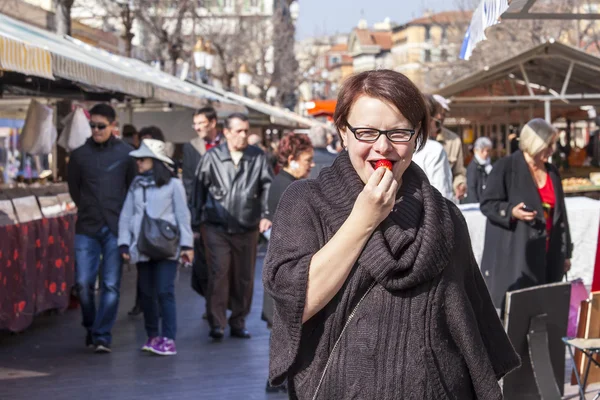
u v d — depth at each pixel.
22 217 8.52
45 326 9.12
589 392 5.88
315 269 2.37
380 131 2.44
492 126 20.77
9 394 6.31
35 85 10.73
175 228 7.57
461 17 46.41
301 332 2.43
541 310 5.50
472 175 11.75
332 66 147.75
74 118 11.53
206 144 10.20
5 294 8.10
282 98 54.53
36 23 24.67
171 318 7.73
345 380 2.43
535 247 6.01
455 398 2.47
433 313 2.45
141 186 7.54
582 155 23.11
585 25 29.86
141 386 6.58
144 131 11.14
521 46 33.41
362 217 2.34
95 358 7.57
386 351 2.42
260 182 8.35
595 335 5.34
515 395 5.45
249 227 8.29
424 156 5.67
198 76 24.52
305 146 6.94
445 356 2.46
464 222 2.62
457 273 2.52
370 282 2.44
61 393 6.36
